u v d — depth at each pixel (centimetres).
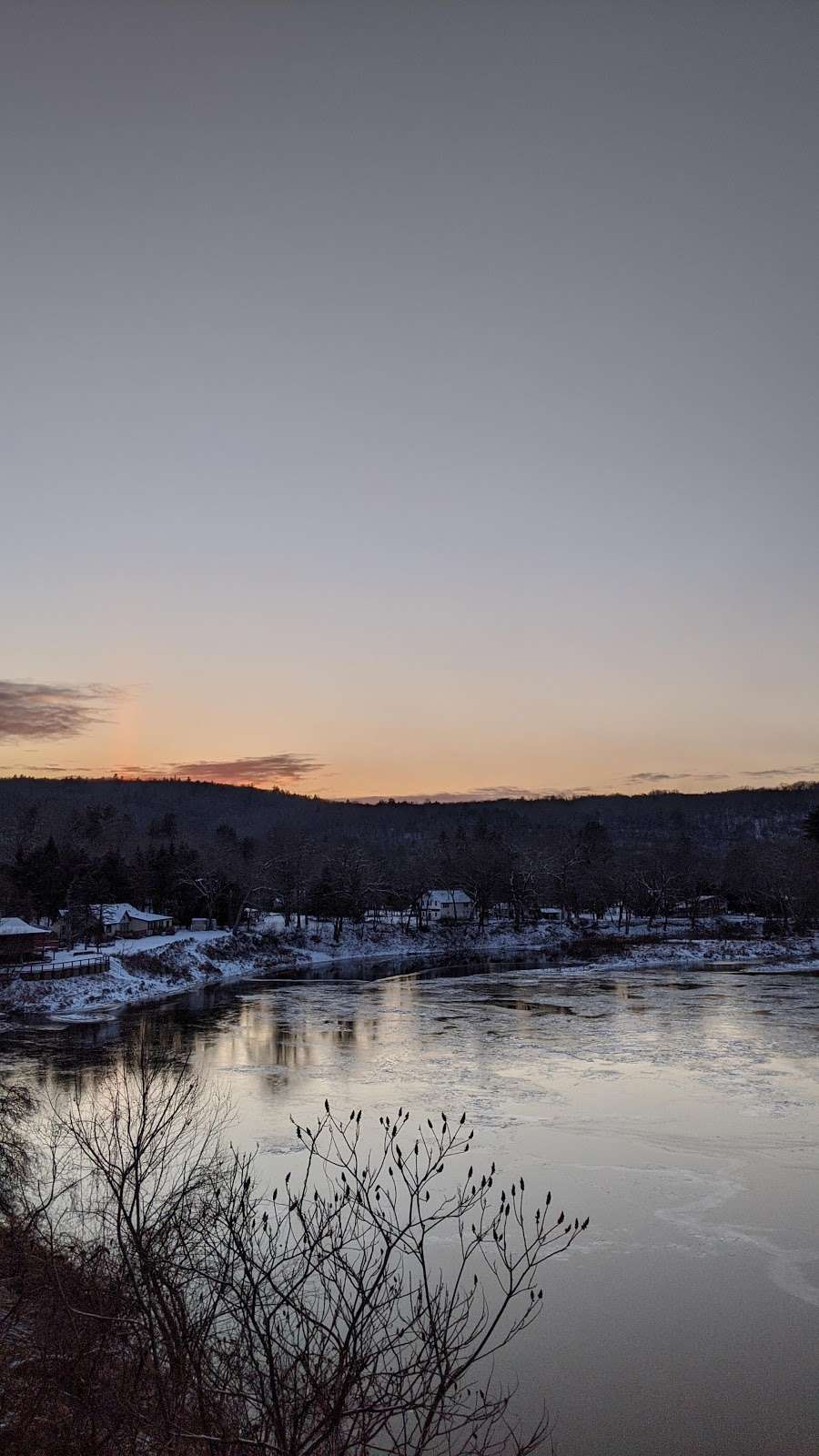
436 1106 4806
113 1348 1284
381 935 14762
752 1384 2298
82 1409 1176
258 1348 1261
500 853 19775
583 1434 2066
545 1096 5038
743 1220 3278
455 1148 4031
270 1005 8644
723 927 15625
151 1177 2136
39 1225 1848
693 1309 2656
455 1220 3128
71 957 10044
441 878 19412
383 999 8981
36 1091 4622
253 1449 1084
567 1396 2225
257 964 12156
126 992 9088
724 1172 3772
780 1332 2544
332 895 14825
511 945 14975
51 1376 1227
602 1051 6312
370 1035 6969
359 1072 5631
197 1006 8538
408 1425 1980
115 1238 1609
